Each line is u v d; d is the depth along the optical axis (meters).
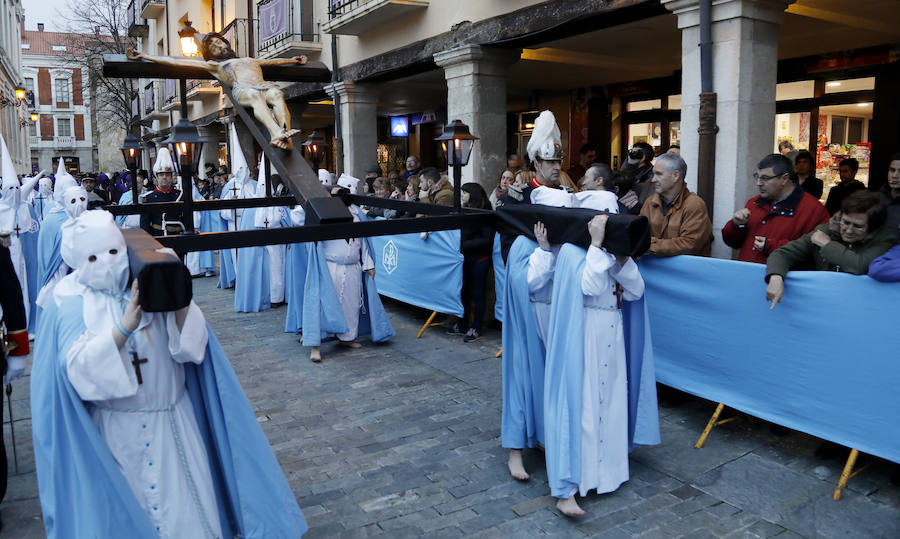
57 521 2.32
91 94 33.41
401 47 9.95
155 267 2.13
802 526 3.18
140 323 2.37
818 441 4.06
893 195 4.16
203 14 19.81
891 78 8.34
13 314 3.54
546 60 9.56
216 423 2.59
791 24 7.32
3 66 29.19
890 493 3.43
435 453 4.14
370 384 5.45
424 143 17.27
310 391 5.32
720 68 5.38
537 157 3.92
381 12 9.48
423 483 3.75
